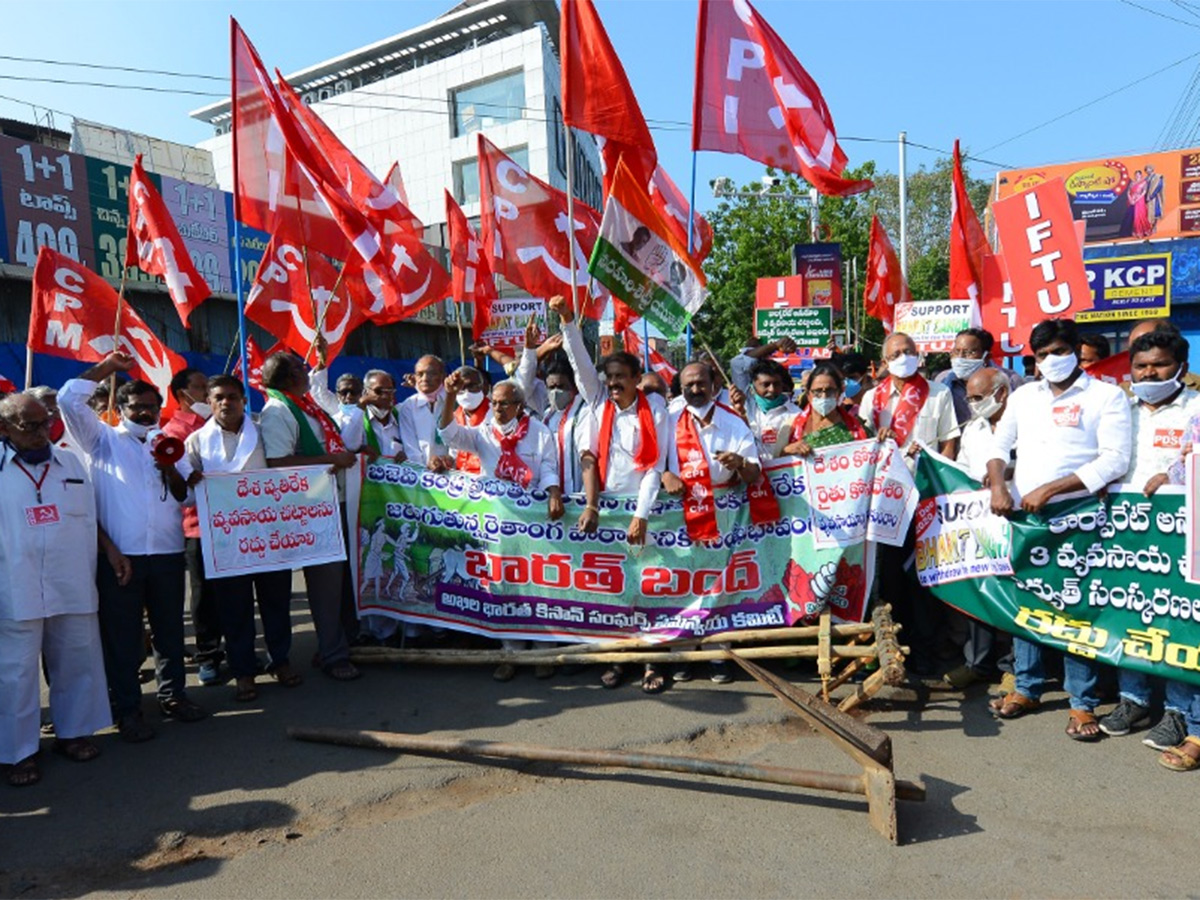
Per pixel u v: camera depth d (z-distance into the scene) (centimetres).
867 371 731
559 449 553
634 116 579
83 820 357
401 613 557
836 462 484
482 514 533
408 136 3866
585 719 446
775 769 342
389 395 622
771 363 595
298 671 548
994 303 680
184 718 462
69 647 418
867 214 3206
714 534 497
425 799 367
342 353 1842
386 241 750
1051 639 425
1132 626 401
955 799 352
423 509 550
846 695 474
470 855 320
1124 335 1700
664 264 532
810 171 635
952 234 733
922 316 1105
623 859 312
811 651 448
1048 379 428
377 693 499
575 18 569
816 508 485
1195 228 1925
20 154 1200
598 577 513
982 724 433
